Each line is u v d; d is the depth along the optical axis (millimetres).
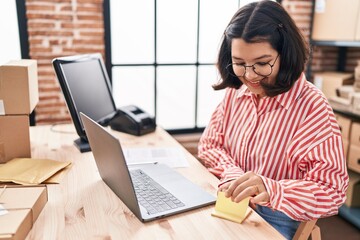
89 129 1110
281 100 1247
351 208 2605
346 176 1099
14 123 1377
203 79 2959
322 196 1014
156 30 2725
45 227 936
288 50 1119
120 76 2711
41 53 2377
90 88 1719
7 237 801
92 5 2412
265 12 1106
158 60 2797
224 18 2881
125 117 1853
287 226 1249
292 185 1034
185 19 2787
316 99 1195
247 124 1368
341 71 3111
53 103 2457
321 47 3031
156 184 1184
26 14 2301
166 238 897
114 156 964
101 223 960
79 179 1249
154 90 2838
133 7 2621
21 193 1014
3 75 1324
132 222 967
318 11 2844
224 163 1347
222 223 973
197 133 2982
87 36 2453
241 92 1412
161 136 1827
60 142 1679
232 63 1229
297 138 1186
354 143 2480
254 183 1011
